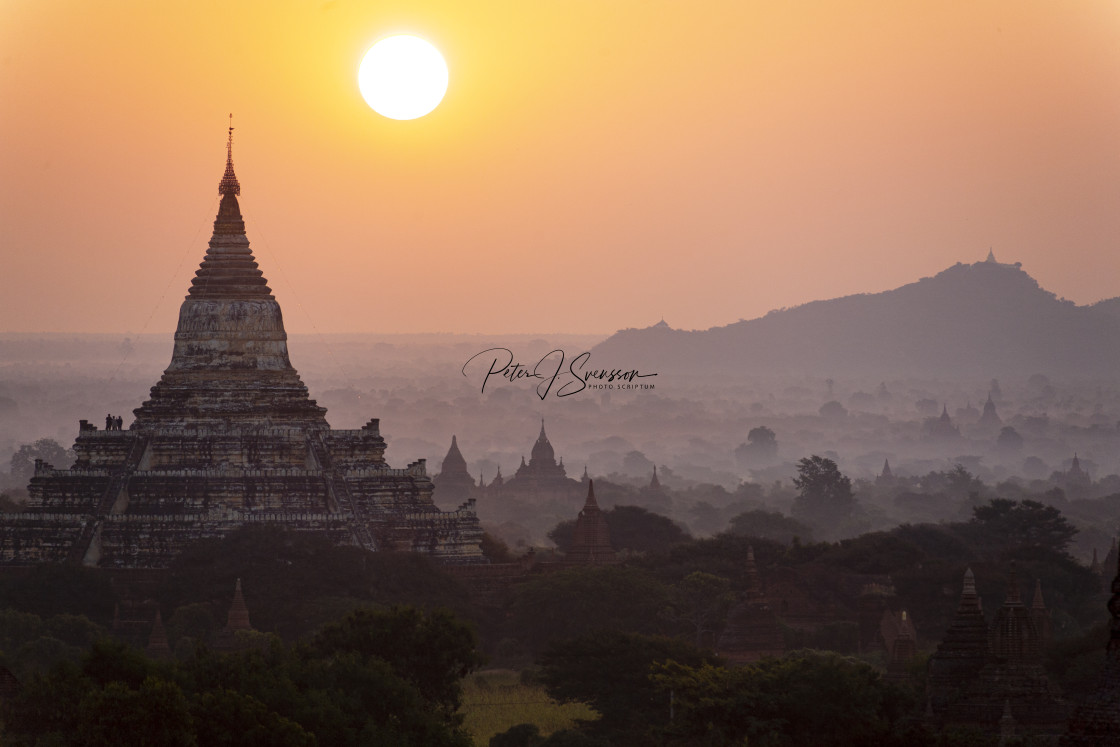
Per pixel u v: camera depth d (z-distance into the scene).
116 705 96.38
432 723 116.56
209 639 172.75
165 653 167.12
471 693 162.38
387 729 111.19
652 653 141.12
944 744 96.62
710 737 118.12
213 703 101.19
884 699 120.12
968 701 114.50
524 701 157.50
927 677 126.00
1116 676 74.31
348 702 112.00
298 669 115.69
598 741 129.88
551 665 145.88
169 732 96.69
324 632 132.12
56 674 104.25
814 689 118.25
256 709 101.19
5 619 168.62
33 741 102.75
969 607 122.38
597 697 139.50
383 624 130.88
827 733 117.19
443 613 133.25
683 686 124.31
